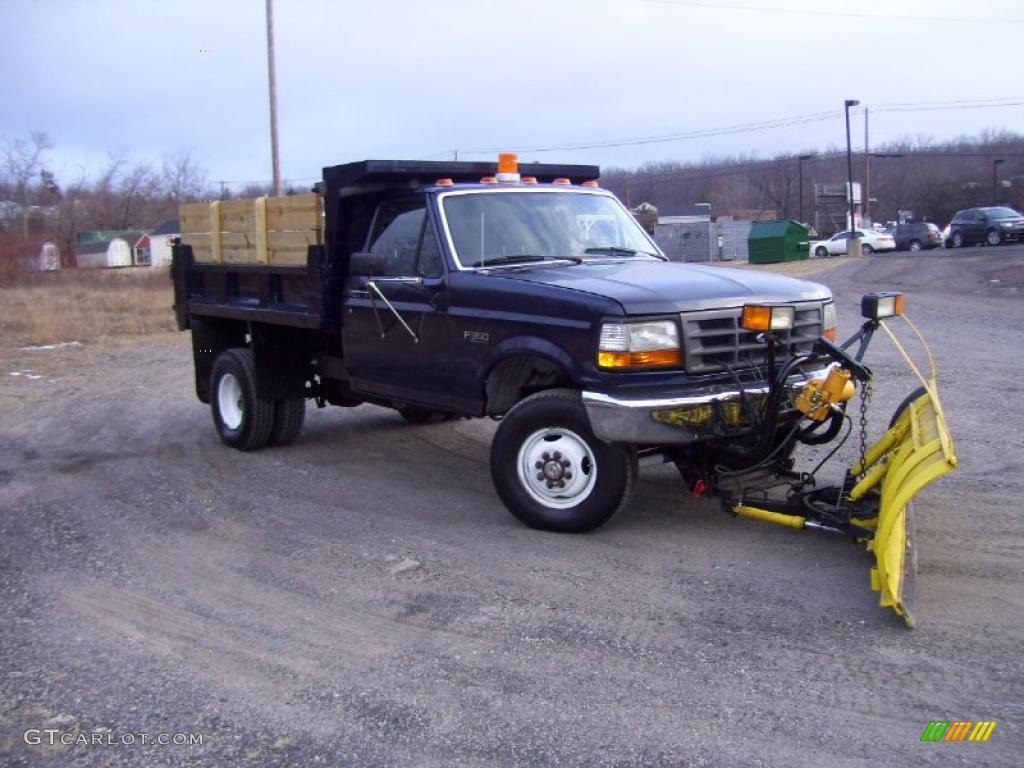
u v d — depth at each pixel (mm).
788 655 4281
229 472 8094
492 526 6250
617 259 6820
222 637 4719
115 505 7176
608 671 4191
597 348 5504
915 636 4422
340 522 6508
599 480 5730
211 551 6008
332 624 4816
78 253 61656
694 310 5562
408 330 6789
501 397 6391
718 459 5973
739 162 90750
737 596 4941
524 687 4082
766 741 3611
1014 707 3787
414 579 5359
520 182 7215
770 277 6348
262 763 3607
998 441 7953
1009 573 5125
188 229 9602
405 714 3906
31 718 3986
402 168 6977
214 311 8984
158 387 13383
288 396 8586
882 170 84938
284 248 7883
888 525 4625
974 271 28422
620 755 3551
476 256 6570
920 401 5414
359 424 9969
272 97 31344
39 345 18906
